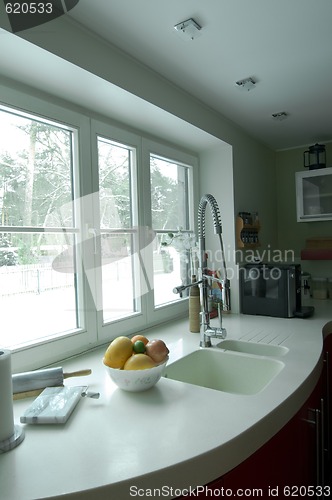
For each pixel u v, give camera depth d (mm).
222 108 1961
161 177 2027
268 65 1504
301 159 2820
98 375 1170
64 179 1396
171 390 1016
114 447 709
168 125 1772
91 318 1477
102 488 590
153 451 691
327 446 1655
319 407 1297
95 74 1204
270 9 1136
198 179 2322
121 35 1235
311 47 1370
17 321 1211
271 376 1284
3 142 1180
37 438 754
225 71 1539
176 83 1634
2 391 723
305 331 1697
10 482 604
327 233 2750
